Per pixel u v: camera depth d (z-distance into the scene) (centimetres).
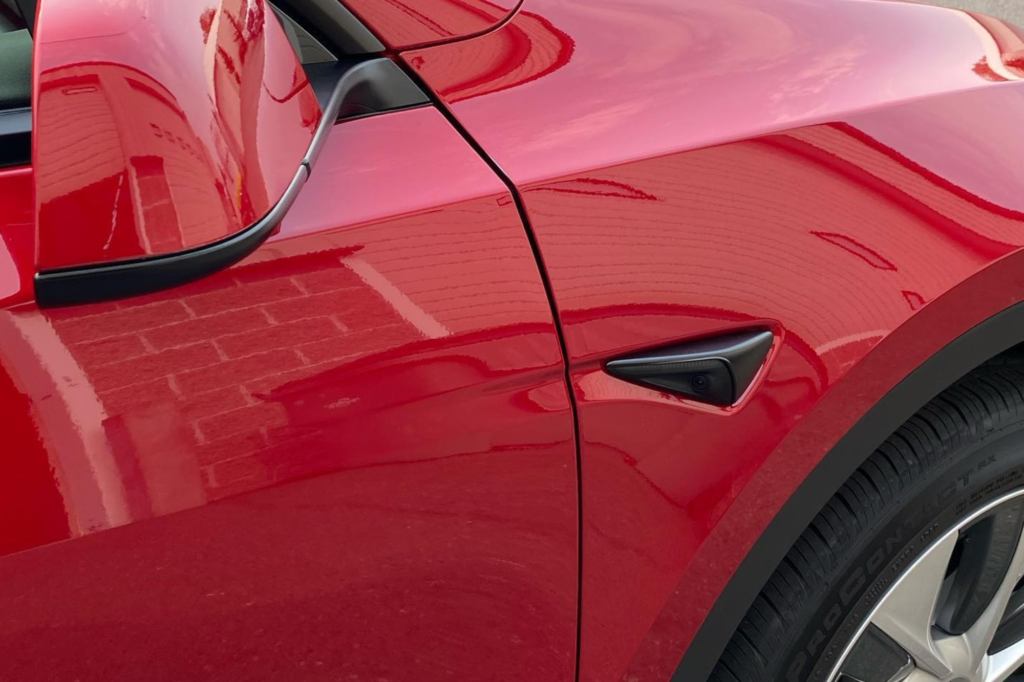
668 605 106
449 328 86
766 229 102
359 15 95
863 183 109
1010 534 138
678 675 113
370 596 88
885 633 130
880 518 122
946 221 113
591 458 95
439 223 86
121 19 65
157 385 76
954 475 127
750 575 113
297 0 92
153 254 64
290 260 80
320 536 83
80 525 75
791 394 106
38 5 66
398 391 84
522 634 97
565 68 101
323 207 83
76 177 62
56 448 73
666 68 106
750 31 114
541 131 95
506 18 102
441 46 97
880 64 119
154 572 78
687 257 98
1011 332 125
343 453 82
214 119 67
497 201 89
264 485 80
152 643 80
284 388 80
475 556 91
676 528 103
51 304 64
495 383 88
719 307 100
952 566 147
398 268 84
